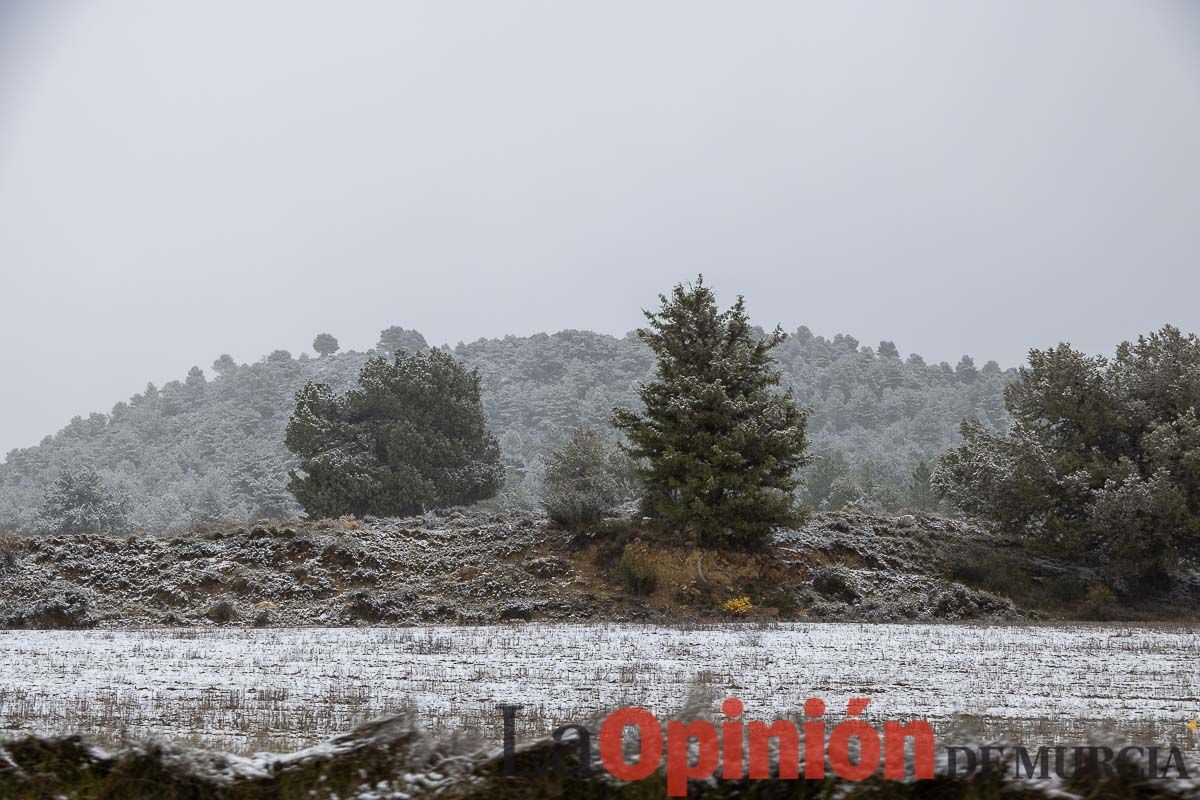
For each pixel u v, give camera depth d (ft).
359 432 215.10
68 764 28.43
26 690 58.75
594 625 113.39
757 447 137.90
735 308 146.00
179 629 106.83
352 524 147.02
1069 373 156.46
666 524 140.87
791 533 148.25
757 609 128.26
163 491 586.86
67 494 315.78
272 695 56.13
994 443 162.71
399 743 28.02
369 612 119.44
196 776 27.68
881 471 486.38
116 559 130.62
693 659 77.10
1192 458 139.54
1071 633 105.29
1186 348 157.99
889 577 140.87
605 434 597.11
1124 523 141.28
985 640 95.20
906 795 25.45
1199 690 62.39
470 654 80.02
